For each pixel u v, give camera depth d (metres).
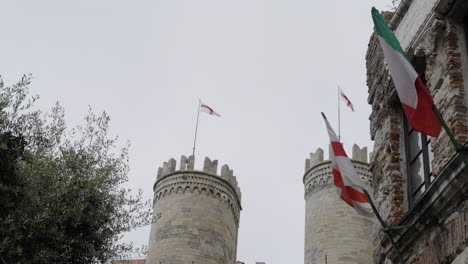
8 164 14.43
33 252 14.79
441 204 10.91
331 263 60.06
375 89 15.77
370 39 16.72
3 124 15.84
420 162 13.17
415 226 11.72
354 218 62.19
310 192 66.38
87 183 16.77
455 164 10.37
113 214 17.33
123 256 17.02
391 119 14.29
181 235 64.62
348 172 13.27
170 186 68.38
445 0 12.52
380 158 14.63
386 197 13.83
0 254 13.65
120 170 18.23
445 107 11.82
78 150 17.81
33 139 16.73
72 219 15.83
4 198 14.07
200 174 68.69
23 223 14.31
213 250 64.94
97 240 16.48
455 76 11.81
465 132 11.26
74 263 15.91
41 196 15.60
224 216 68.12
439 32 12.59
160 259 63.81
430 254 11.17
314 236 62.91
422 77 13.78
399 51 11.14
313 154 68.81
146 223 17.75
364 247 60.91
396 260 12.65
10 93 16.22
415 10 13.78
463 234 10.25
